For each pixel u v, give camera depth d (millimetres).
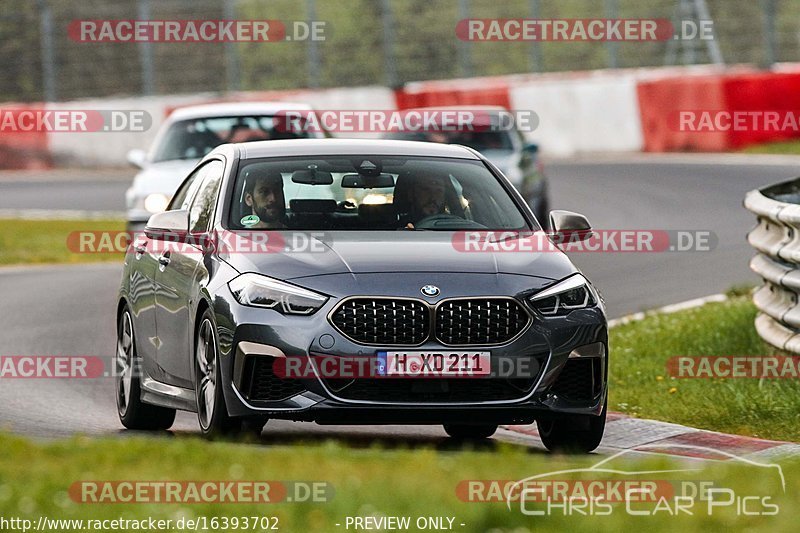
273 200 30469
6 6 124250
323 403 27047
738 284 57000
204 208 31688
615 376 39438
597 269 63156
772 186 43656
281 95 118250
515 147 77375
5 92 123812
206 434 28953
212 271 28953
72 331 49688
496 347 27312
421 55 126375
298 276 27781
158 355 32094
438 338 27266
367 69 126000
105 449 22266
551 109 119688
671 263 64062
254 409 27328
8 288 62250
